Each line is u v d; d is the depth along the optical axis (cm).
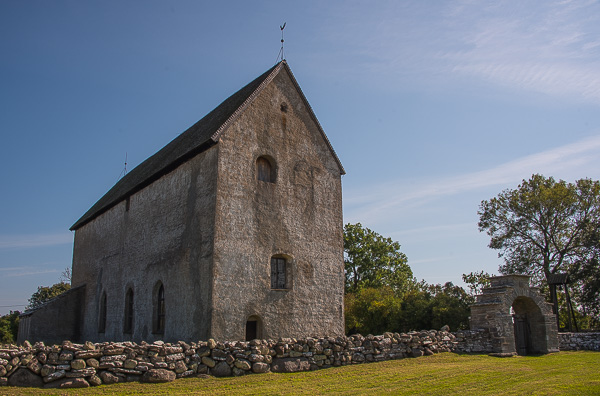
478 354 1830
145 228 2202
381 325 3366
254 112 1912
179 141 2516
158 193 2131
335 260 2058
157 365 1214
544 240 3906
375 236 4956
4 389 1041
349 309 3650
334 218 2106
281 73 2070
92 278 2861
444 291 3186
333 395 1097
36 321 2794
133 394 1077
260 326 1756
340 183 2180
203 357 1291
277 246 1861
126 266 2348
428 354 1730
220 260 1669
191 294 1738
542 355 1955
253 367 1348
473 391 1146
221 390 1136
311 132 2120
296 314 1858
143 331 2053
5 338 4388
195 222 1797
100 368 1156
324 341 1514
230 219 1730
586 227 3759
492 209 4147
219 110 2306
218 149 1752
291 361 1412
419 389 1169
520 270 3959
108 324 2469
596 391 1130
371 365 1520
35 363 1096
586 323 3947
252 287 1742
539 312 2073
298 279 1902
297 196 1988
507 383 1246
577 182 3872
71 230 3478
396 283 4938
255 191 1838
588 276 3675
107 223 2733
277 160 1950
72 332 2922
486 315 1938
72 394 1045
